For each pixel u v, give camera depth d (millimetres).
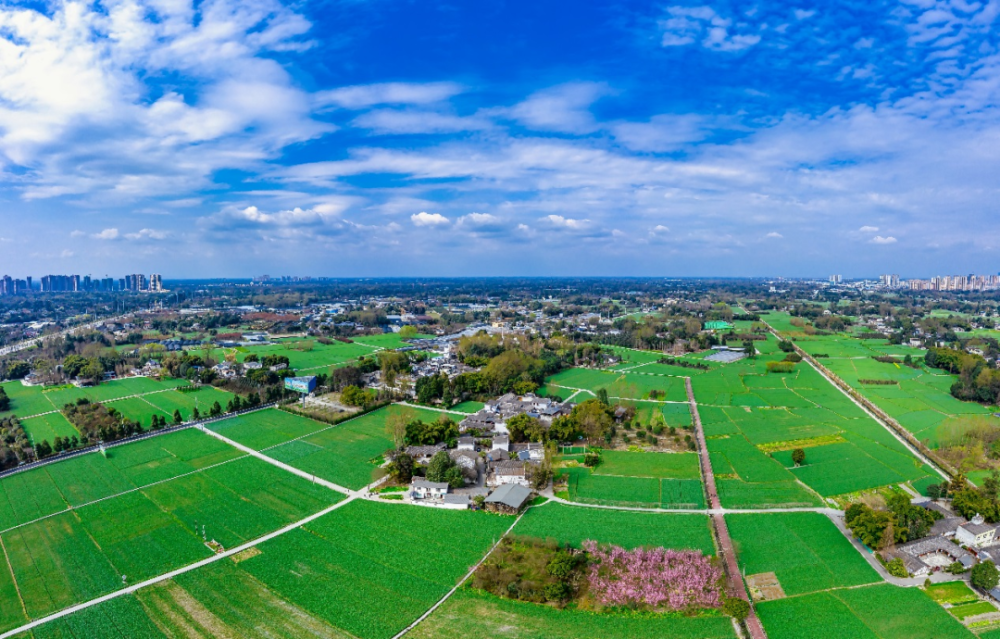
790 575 108500
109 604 100562
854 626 94062
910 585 105000
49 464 164375
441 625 95312
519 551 115938
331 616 97500
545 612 98688
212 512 134750
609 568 110750
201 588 105250
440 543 120875
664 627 94812
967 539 115938
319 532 125375
